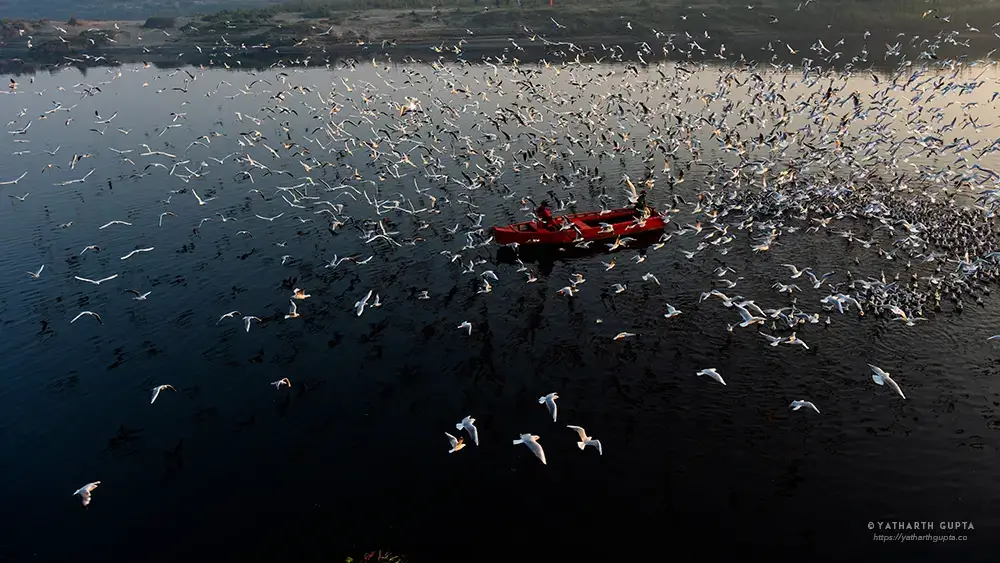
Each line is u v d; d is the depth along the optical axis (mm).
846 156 55469
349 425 31406
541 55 120375
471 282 44094
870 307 38438
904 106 76125
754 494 27000
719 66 104375
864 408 31359
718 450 29219
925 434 29734
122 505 27547
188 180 64375
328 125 81188
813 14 130125
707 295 36656
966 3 126000
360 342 37750
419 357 36250
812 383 33094
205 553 25391
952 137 66875
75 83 114250
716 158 66250
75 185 64250
